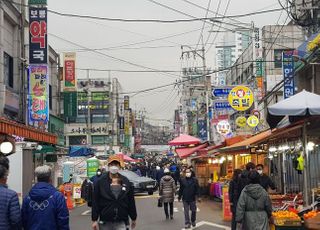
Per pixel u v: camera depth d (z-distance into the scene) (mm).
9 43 30969
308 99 11281
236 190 13344
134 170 43219
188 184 16422
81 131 85562
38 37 30172
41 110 30422
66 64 47031
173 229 16344
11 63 31484
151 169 43906
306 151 12734
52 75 45188
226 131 33438
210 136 44844
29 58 30328
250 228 9680
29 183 15266
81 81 87938
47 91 30609
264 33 40281
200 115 64062
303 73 26688
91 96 85938
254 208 9727
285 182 22562
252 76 40531
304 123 12422
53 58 44969
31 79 30375
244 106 28953
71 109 47406
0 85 27406
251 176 9883
